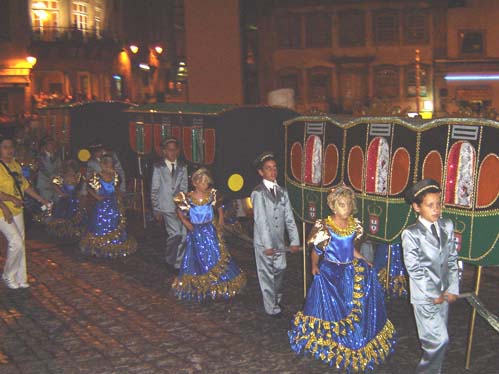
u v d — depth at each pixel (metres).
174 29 51.06
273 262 6.84
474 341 6.11
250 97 38.25
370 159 6.81
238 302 7.53
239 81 17.42
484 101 36.81
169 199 8.94
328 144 7.32
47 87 37.41
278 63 38.19
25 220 12.30
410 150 6.37
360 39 37.44
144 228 12.16
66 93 37.75
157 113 11.58
